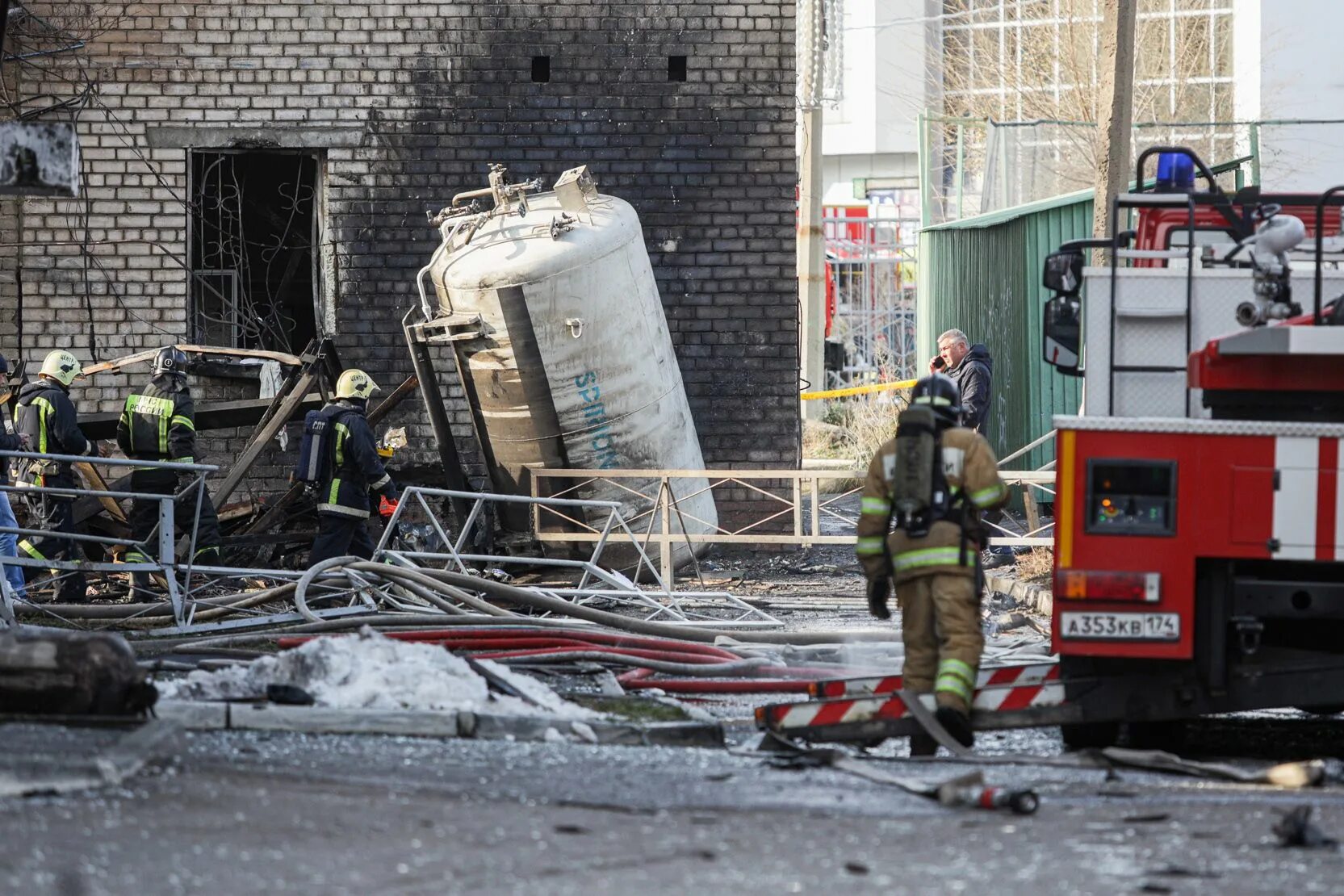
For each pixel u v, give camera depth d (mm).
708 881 13109
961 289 65625
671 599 38312
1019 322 64500
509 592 33312
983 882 13203
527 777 18406
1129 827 15828
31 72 50094
